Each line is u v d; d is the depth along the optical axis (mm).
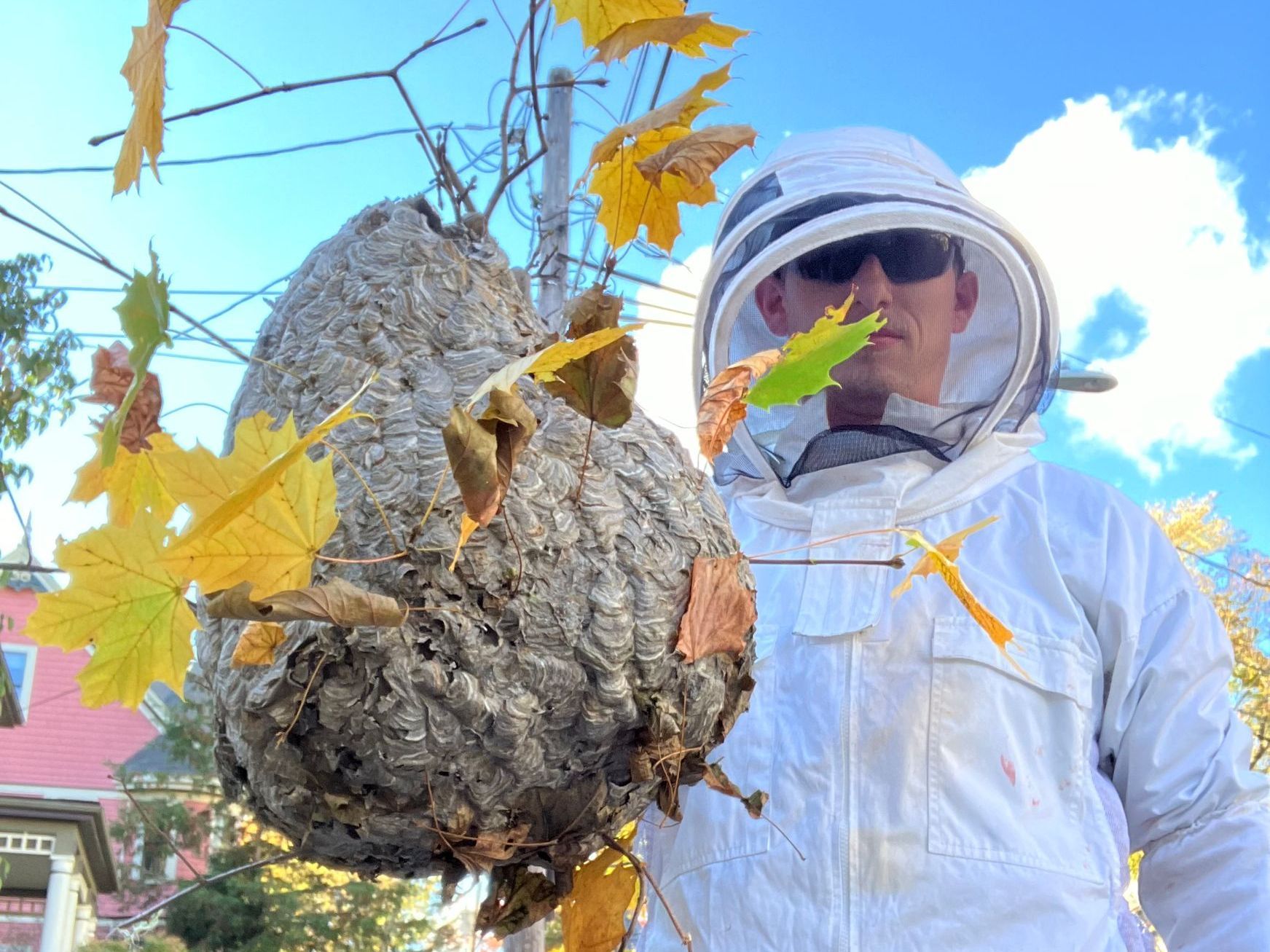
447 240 975
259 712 792
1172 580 1518
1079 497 1591
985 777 1380
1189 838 1403
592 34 958
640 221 1005
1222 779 1405
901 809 1375
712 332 1663
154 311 792
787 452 1690
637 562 874
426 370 899
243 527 697
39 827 8461
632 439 935
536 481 860
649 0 939
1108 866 1354
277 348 959
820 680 1485
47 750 10531
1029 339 1589
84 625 758
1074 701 1411
